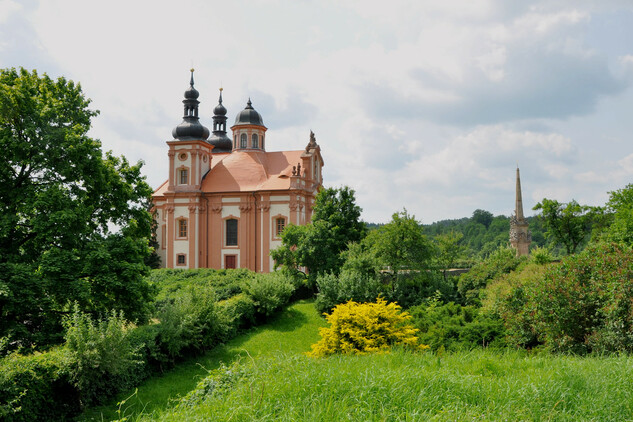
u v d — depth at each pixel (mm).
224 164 60094
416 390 8078
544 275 18047
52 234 22547
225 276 46312
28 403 15336
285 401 7520
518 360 11531
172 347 23828
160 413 8805
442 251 51375
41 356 17406
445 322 22625
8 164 23031
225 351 27891
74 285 21578
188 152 58000
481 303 29734
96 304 23828
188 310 25875
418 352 16406
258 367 10125
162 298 37469
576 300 15625
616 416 7840
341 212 46938
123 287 24016
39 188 23969
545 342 16672
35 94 25312
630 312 13836
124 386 20109
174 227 57781
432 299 33625
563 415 7594
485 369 10484
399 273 38656
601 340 14258
